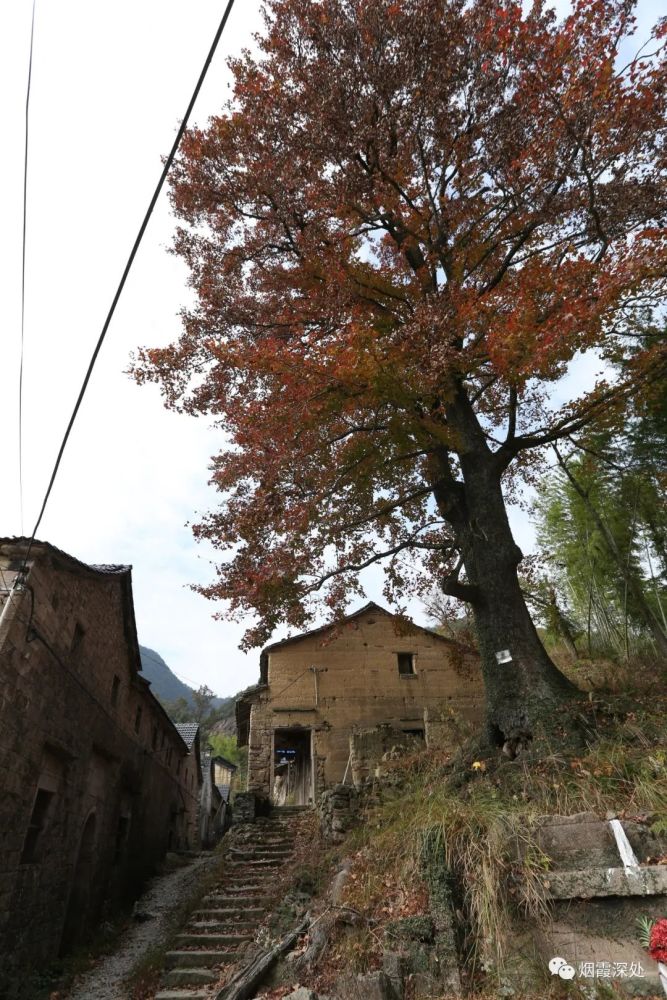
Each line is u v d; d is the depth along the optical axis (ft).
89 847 40.22
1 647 26.66
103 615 42.39
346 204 33.22
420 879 19.48
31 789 29.66
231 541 34.32
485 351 31.01
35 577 30.09
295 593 34.12
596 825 18.22
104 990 28.17
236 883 34.91
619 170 29.25
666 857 17.15
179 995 23.03
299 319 38.73
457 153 33.55
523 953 16.42
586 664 46.93
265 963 20.58
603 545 48.98
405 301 35.12
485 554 30.50
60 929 33.58
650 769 20.07
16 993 26.96
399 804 26.07
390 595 43.93
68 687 35.35
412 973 16.88
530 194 31.32
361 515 37.47
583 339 26.35
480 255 35.24
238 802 51.01
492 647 28.66
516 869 17.72
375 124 31.37
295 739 65.77
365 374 27.37
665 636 42.75
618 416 34.50
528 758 24.07
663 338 34.04
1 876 26.21
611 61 25.22
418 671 60.59
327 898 23.35
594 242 31.48
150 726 60.03
